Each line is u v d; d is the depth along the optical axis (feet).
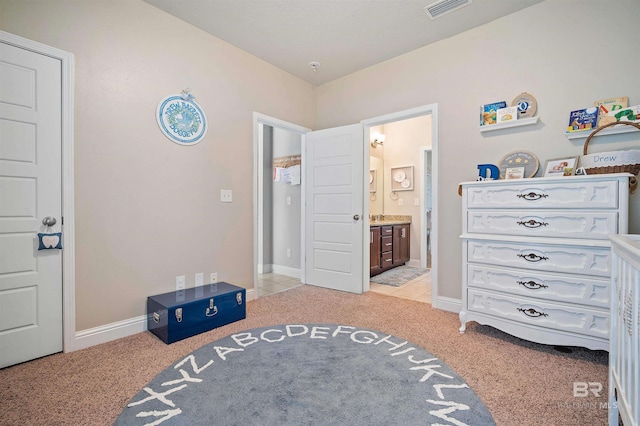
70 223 6.63
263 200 14.97
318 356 6.39
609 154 6.26
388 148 17.93
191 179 8.79
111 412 4.62
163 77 8.16
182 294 8.09
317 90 12.96
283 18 8.45
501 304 7.00
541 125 7.84
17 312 6.06
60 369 5.87
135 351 6.63
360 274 11.25
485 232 7.30
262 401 4.88
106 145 7.16
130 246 7.59
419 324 8.22
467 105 9.02
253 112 10.44
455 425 4.33
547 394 5.05
